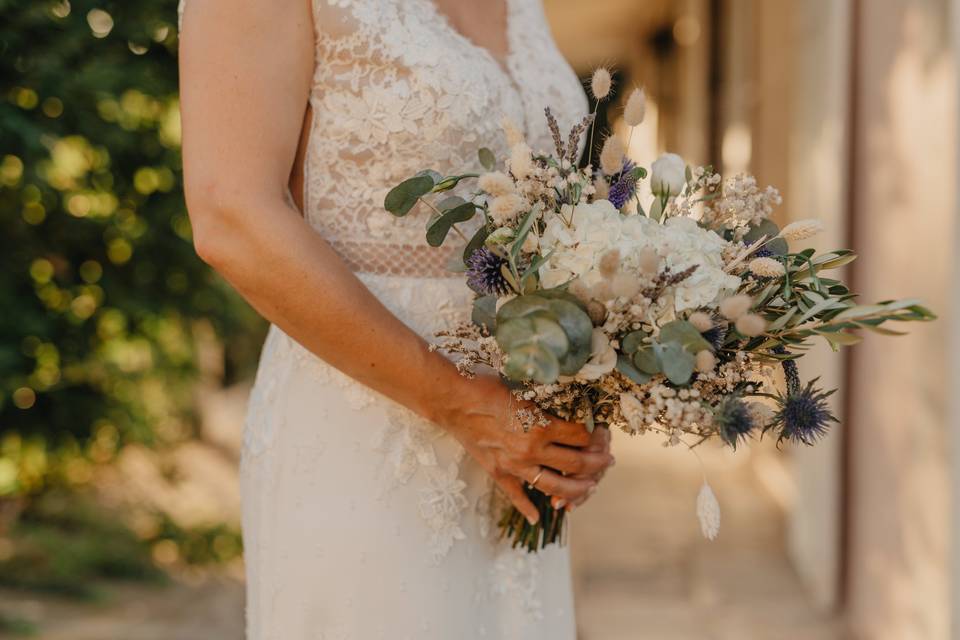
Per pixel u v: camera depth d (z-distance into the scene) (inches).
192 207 49.9
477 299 50.9
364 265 56.2
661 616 156.1
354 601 55.9
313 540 56.2
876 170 141.9
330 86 54.1
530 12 63.2
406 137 54.1
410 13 54.8
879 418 137.9
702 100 323.6
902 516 126.8
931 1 116.3
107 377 154.4
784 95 221.1
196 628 145.9
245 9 50.3
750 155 257.3
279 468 57.8
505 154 57.7
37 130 121.8
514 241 48.5
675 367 45.8
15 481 176.7
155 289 150.7
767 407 48.6
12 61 122.7
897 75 131.3
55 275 143.6
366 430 55.9
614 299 46.9
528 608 61.0
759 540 195.0
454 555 57.2
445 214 50.7
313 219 56.3
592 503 220.4
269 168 50.2
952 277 105.6
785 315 49.2
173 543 178.4
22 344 140.6
